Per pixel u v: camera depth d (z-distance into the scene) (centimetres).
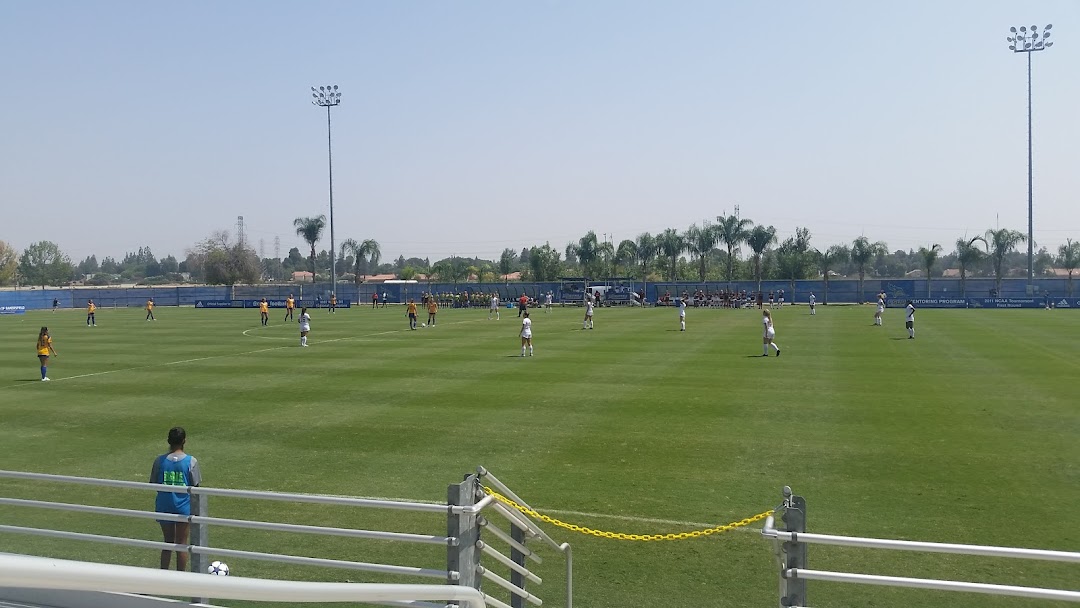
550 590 905
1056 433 1667
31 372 2819
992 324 4938
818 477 1344
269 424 1844
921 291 8906
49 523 1143
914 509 1164
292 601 341
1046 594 521
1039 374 2553
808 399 2112
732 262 11100
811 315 6169
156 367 2936
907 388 2289
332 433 1741
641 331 4544
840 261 9212
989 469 1385
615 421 1838
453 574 602
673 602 871
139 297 10169
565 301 8831
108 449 1616
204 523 712
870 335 4134
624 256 10219
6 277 13625
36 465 1491
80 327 5391
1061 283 8806
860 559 977
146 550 1034
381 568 628
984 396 2138
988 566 951
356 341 4012
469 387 2375
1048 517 1123
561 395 2212
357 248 10844
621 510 1176
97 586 247
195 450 1593
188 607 554
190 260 13450
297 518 1161
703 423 1805
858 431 1708
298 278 19500
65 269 17000
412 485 1327
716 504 1201
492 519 1145
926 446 1562
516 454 1531
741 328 4731
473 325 5234
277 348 3662
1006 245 8569
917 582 534
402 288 9975
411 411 1991
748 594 891
